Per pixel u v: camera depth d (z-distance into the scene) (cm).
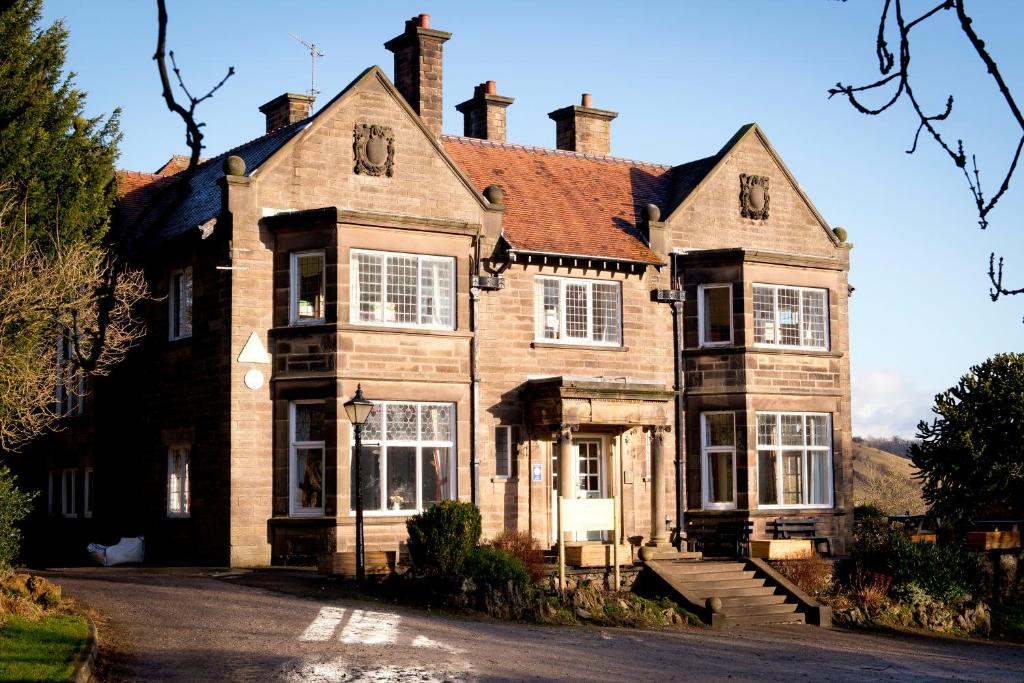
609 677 1564
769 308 3078
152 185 3203
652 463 2872
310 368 2564
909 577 2811
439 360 2675
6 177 2250
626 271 2970
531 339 2834
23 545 3219
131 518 2911
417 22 3025
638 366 2978
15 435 2809
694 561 2680
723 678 1645
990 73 596
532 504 2795
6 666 1246
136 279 2711
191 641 1562
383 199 2705
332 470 2533
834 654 2073
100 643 1508
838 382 3142
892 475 7000
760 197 3200
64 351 2722
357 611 1925
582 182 3209
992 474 3275
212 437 2602
